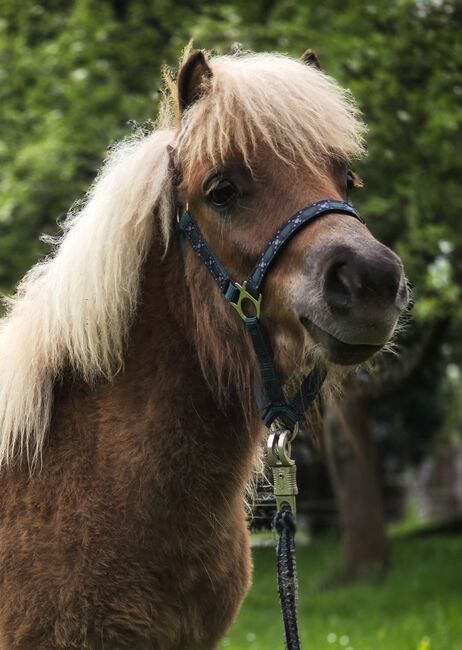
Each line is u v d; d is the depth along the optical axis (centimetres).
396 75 735
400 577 977
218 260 230
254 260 222
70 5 955
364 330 204
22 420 233
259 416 240
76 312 232
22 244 834
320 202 217
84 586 219
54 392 238
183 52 262
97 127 792
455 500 2072
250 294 223
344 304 204
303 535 1580
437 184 746
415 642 612
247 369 235
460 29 732
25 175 827
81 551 221
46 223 841
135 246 238
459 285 802
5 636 223
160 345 235
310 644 634
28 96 866
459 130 747
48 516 225
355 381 306
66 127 796
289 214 218
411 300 244
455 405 1736
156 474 225
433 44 725
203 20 742
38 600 220
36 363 236
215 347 233
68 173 758
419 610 797
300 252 213
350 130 240
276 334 226
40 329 239
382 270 203
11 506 230
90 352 232
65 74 870
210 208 229
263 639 707
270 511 295
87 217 240
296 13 798
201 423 231
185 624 229
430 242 704
